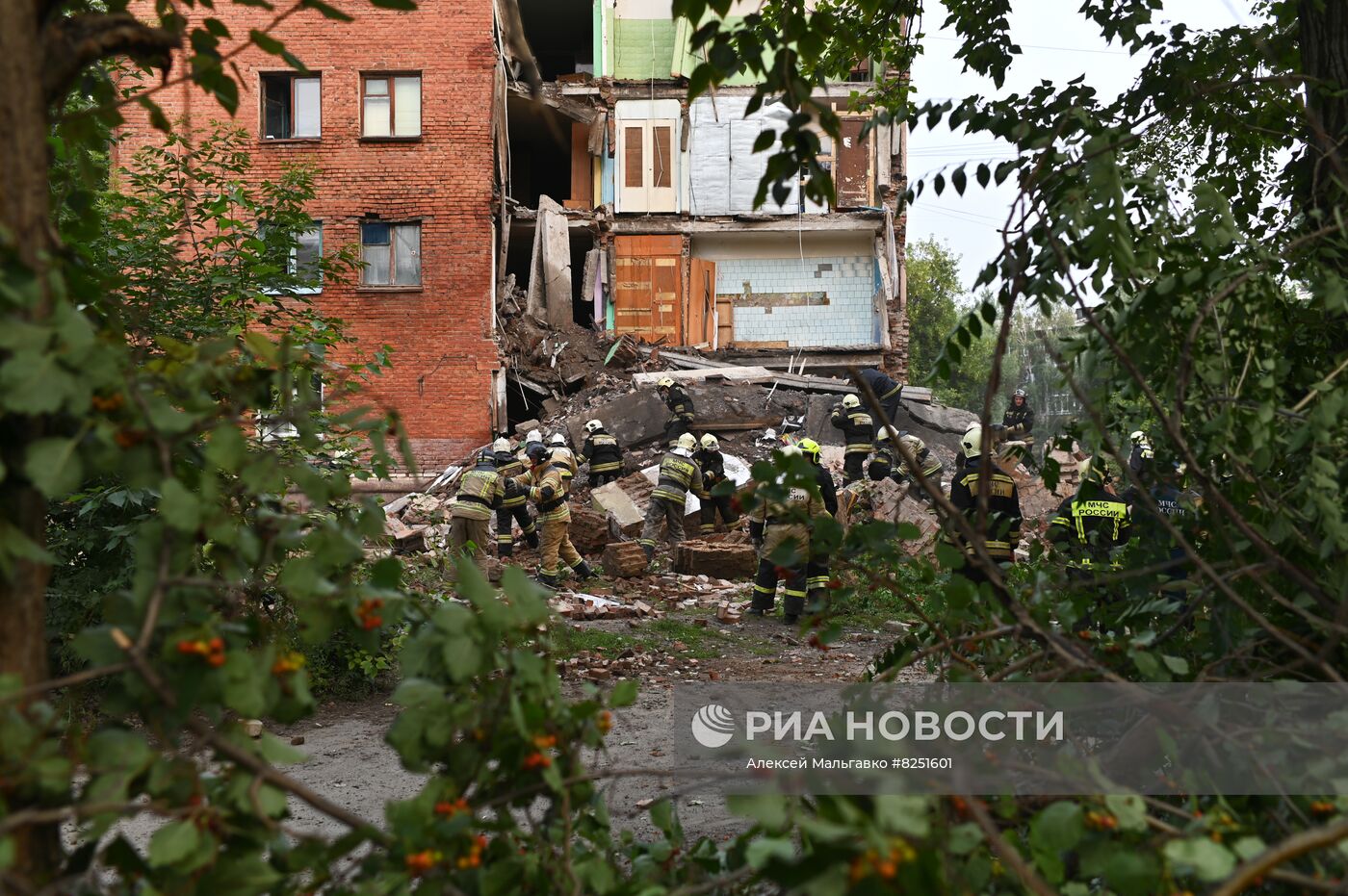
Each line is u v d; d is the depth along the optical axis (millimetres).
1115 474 4051
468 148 21047
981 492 2504
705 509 13711
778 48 2373
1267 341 2896
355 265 7656
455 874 1872
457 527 11039
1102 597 3396
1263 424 2648
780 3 4828
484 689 2033
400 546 12633
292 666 1741
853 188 23906
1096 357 3137
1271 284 2943
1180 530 3146
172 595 1664
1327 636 2607
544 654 2236
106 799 1530
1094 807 1825
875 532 2576
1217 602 2738
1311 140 3887
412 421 20641
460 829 1765
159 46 1911
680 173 24141
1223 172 4848
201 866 1586
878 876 1291
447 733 1886
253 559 1775
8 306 1583
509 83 22906
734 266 24500
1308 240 2900
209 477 1699
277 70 20719
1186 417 3018
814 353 23797
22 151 1674
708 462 13438
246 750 1712
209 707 1675
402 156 21016
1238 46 4598
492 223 21188
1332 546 2479
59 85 1796
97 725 5039
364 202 20969
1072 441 3473
